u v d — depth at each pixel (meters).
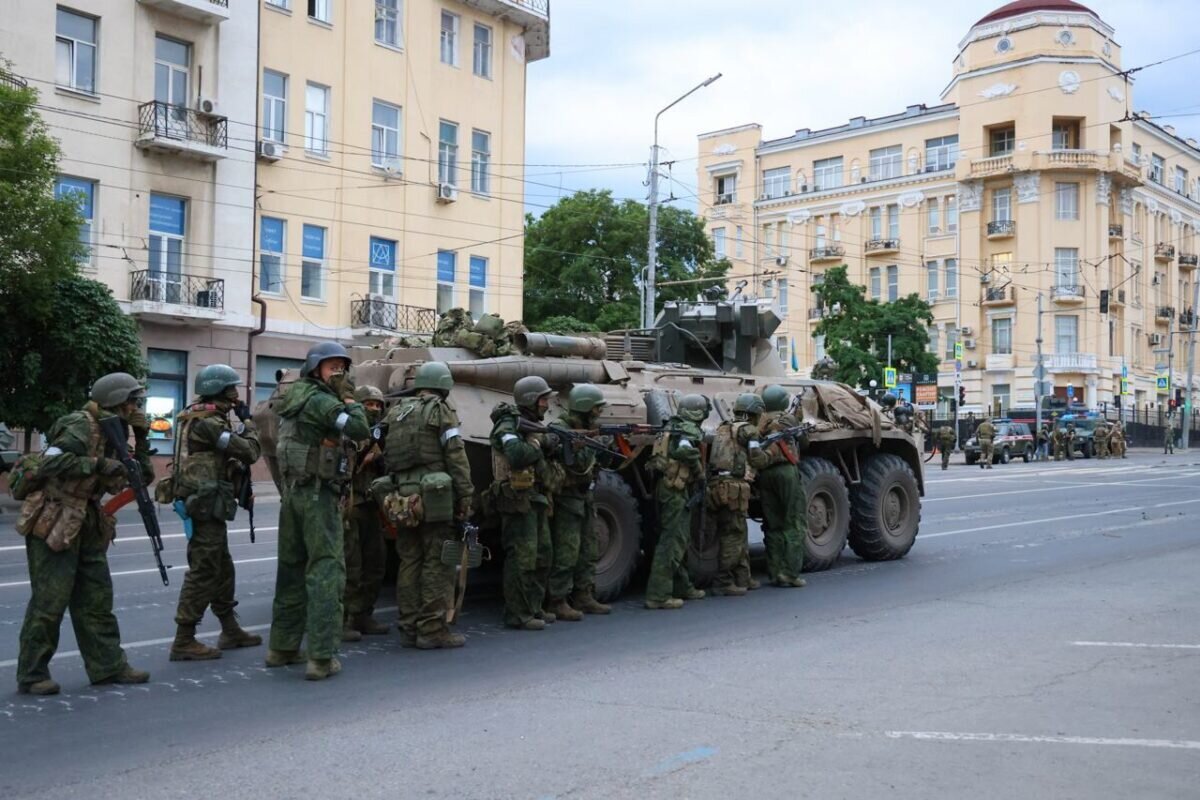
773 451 10.63
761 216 63.06
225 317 26.11
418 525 7.84
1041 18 54.56
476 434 9.24
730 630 8.55
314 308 28.48
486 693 6.57
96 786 4.94
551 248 43.00
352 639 8.23
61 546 6.49
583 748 5.44
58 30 23.70
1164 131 62.56
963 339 56.72
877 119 59.56
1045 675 6.95
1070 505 20.36
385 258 30.19
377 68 29.83
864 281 59.75
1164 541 14.48
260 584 10.91
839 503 11.97
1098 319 55.88
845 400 12.27
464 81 32.22
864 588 10.68
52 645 6.61
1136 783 4.94
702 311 13.36
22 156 18.75
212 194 26.09
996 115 55.47
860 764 5.20
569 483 8.84
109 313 20.19
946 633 8.34
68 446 6.52
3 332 19.23
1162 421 62.88
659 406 10.34
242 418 7.66
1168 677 6.90
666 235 42.69
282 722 5.96
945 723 5.88
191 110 25.55
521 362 9.88
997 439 42.78
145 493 6.86
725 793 4.80
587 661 7.46
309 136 28.39
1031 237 55.16
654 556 9.65
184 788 4.91
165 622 8.84
